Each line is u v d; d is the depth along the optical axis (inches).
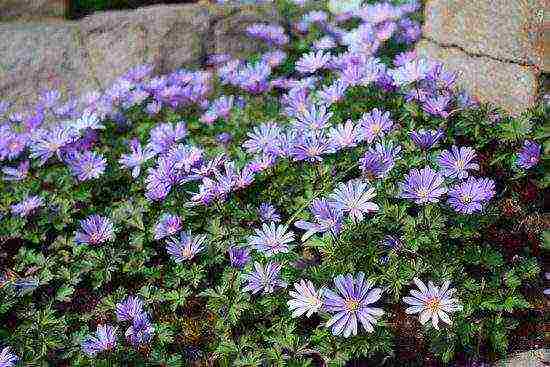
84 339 32.2
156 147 38.9
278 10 56.7
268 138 37.4
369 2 56.2
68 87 51.8
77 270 35.4
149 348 31.5
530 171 35.7
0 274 36.3
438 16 43.8
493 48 40.2
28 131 45.8
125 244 36.7
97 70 52.5
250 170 36.5
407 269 31.0
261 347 31.0
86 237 35.5
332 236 31.3
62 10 56.7
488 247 32.1
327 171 35.5
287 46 53.7
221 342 31.2
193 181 36.6
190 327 32.7
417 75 37.8
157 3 62.8
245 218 35.2
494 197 36.0
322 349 30.1
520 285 33.0
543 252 34.1
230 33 54.4
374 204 30.7
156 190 35.9
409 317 31.9
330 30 54.4
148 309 33.6
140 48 52.7
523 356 30.9
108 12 54.3
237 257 33.1
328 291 29.0
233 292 32.2
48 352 32.4
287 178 36.6
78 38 52.9
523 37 38.6
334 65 41.7
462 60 42.2
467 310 30.7
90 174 39.0
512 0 38.9
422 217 31.6
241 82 45.4
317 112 37.0
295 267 31.8
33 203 38.0
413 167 34.7
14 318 34.6
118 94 45.4
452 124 37.4
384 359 30.2
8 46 51.7
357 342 29.8
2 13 55.3
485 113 37.5
